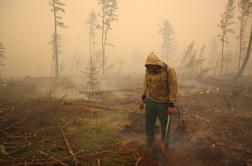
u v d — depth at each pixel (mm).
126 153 4934
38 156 4688
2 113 7551
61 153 4852
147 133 5254
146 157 4836
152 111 5086
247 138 6121
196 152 5180
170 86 4688
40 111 7406
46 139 5508
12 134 5832
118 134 5965
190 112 8570
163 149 4910
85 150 5008
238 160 4848
